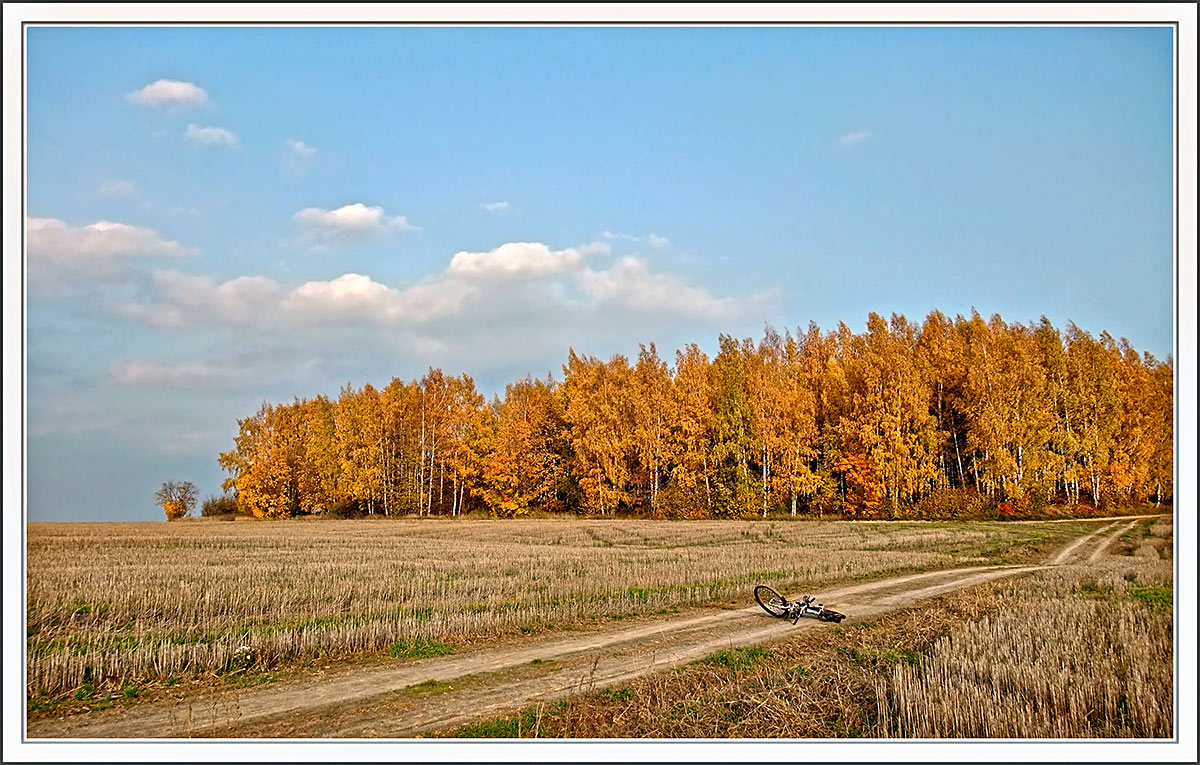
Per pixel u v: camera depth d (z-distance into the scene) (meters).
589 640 17.05
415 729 11.14
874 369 63.56
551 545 40.31
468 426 76.81
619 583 23.89
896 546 38.28
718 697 12.58
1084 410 59.25
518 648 16.22
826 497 64.12
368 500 78.12
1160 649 13.69
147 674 13.59
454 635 17.12
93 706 11.96
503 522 63.41
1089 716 11.12
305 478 80.88
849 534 45.75
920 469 60.66
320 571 26.66
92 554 34.09
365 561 30.75
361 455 76.94
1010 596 22.14
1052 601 18.81
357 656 15.30
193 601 19.83
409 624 17.12
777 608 20.84
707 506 64.88
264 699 12.53
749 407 67.25
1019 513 55.81
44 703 11.98
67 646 14.29
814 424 67.19
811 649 16.28
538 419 73.88
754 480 64.94
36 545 39.44
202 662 14.32
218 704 12.24
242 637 15.77
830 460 65.88
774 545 39.22
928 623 18.67
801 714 11.70
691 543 41.47
